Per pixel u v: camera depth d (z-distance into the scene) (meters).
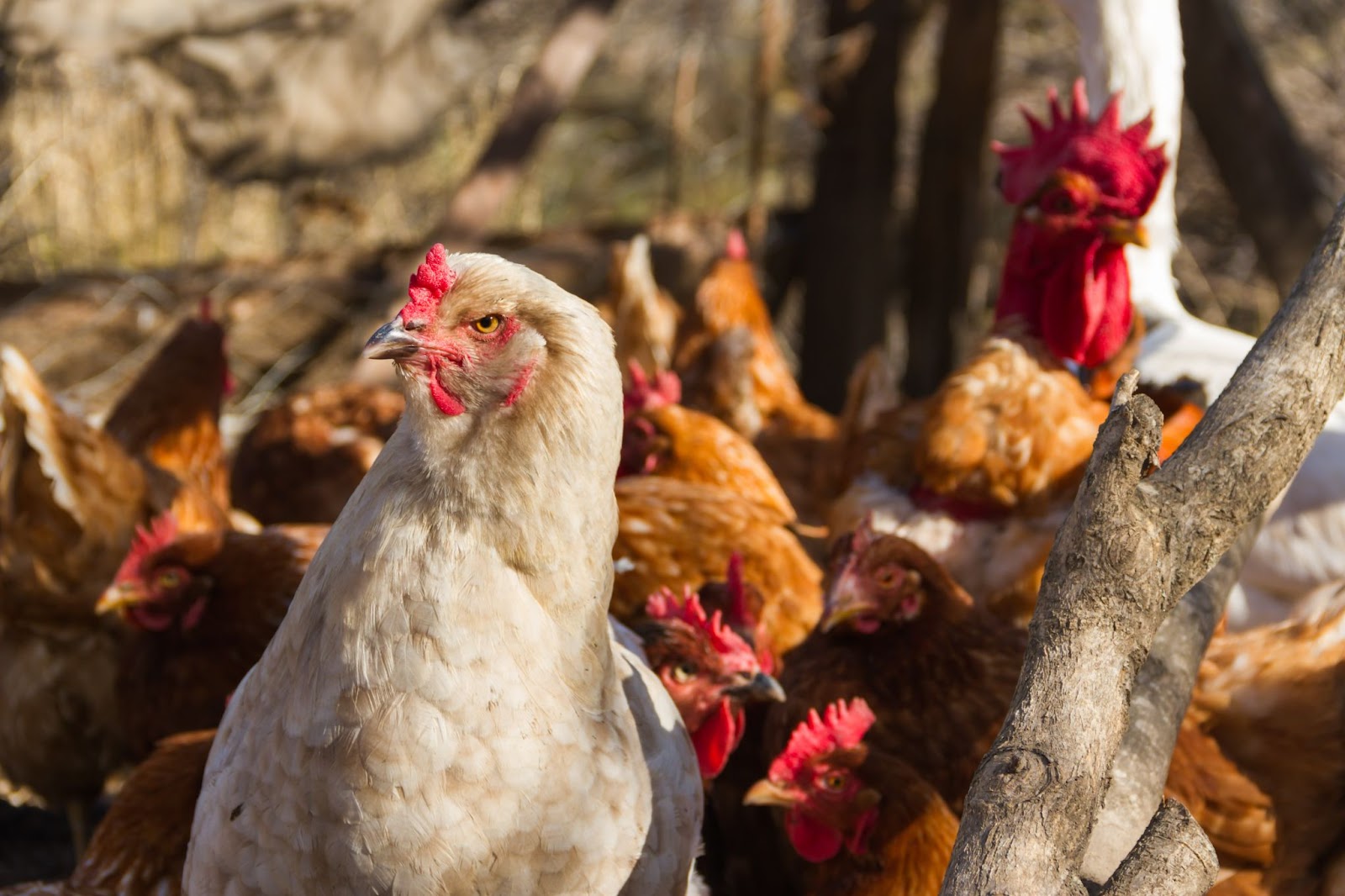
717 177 11.83
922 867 2.71
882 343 8.44
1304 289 1.90
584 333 1.98
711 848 3.46
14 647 4.04
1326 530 3.98
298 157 7.15
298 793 1.93
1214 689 3.14
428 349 1.92
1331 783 3.02
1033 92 11.59
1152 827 1.61
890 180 8.31
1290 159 6.89
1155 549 1.64
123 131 8.54
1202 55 6.81
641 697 2.29
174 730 3.72
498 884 1.94
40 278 7.79
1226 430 1.79
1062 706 1.55
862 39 7.79
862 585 2.98
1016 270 3.71
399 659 1.89
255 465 5.69
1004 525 3.41
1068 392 3.41
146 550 3.68
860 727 2.80
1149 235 4.92
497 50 9.85
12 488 3.85
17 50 6.25
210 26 6.61
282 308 7.50
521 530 1.94
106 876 2.92
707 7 10.62
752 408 5.54
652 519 3.70
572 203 11.62
